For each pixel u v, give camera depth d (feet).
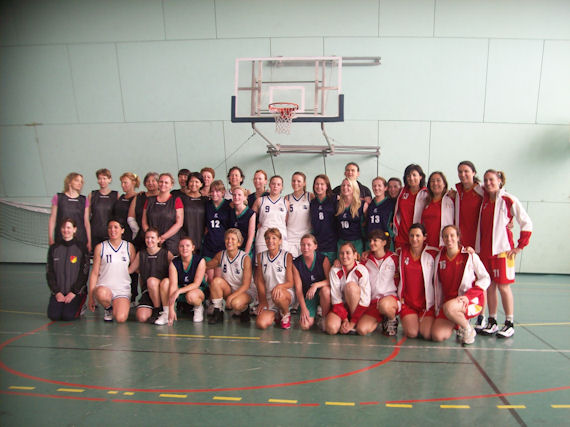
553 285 24.23
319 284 14.60
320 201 16.69
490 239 14.11
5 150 29.86
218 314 15.74
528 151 27.40
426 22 26.86
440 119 27.50
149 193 17.94
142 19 27.96
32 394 9.86
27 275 25.72
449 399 9.64
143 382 10.48
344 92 27.61
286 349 12.85
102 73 28.60
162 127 28.71
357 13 27.04
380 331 14.80
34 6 28.37
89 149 29.32
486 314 17.33
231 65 27.81
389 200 16.30
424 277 14.01
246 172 28.73
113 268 15.94
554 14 26.32
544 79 26.89
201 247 17.69
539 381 10.66
